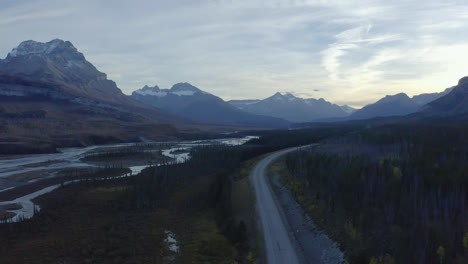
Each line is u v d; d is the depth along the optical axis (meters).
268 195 89.75
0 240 56.62
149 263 47.69
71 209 77.19
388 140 137.00
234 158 161.38
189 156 197.75
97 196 89.19
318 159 108.38
